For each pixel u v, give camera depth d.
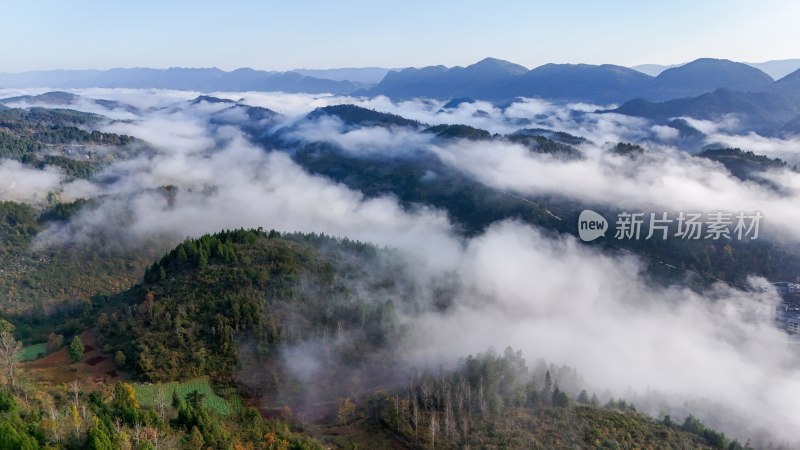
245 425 124.38
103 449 83.00
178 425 108.94
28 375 128.25
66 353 148.75
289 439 121.38
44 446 79.12
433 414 137.62
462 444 126.75
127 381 136.38
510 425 132.88
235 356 153.50
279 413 139.88
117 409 102.56
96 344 153.50
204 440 105.94
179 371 143.50
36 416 89.44
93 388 127.94
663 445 135.00
